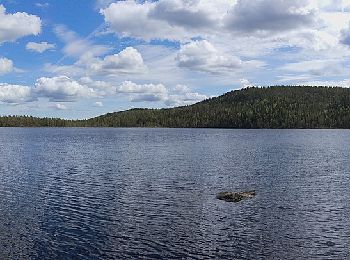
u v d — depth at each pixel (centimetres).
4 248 3384
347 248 3400
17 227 3981
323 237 3678
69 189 6031
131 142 18462
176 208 4769
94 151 13450
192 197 5403
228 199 5225
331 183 6550
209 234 3766
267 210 4669
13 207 4831
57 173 7819
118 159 10644
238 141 18838
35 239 3612
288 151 13112
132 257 3195
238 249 3372
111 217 4369
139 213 4544
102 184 6475
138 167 8762
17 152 13088
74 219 4284
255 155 11662
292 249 3372
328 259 3161
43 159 10706
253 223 4125
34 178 7150
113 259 3155
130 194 5622
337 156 11325
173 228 3950
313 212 4578
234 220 4238
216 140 19750
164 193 5691
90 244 3488
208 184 6444
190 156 11412
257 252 3306
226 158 10756
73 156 11606
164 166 8919
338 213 4538
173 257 3197
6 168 8638
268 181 6750
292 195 5538
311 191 5838
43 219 4278
